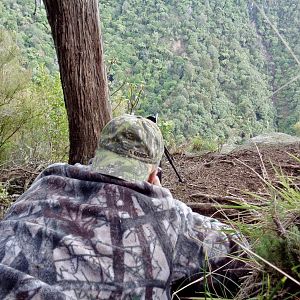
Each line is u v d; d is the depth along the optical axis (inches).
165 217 57.9
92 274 50.9
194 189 138.4
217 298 60.6
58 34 136.8
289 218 59.6
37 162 197.3
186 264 59.1
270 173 146.3
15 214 57.6
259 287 57.2
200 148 247.6
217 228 64.6
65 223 54.0
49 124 225.1
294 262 54.2
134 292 51.8
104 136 60.3
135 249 53.4
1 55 201.0
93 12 136.2
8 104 202.8
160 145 61.2
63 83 141.8
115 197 55.9
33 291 48.4
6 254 52.4
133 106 214.5
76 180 58.6
